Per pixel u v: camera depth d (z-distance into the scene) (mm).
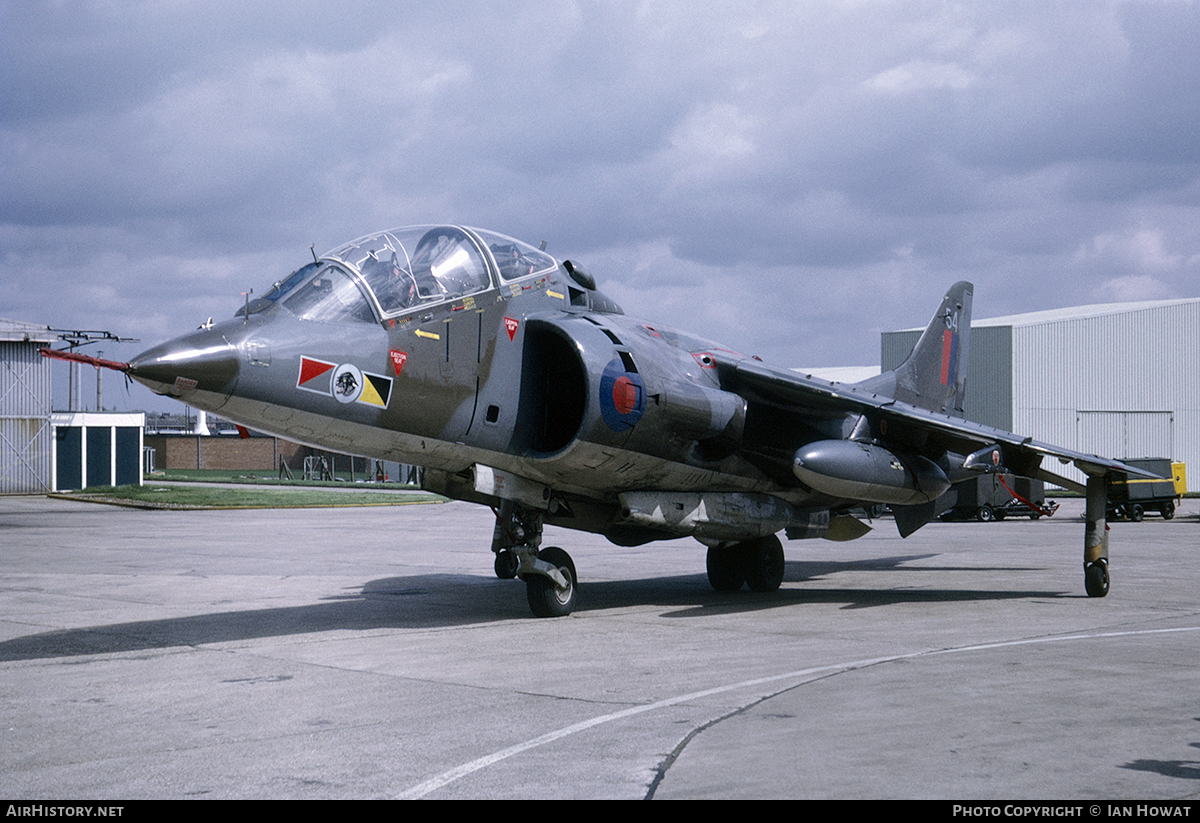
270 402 8891
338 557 18375
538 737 5770
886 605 11953
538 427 11102
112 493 41438
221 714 6445
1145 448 52688
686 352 12555
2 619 10805
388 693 7047
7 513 32562
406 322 9859
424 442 10164
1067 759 5199
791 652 8617
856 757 5262
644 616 11055
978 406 49750
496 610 11578
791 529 14016
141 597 12734
